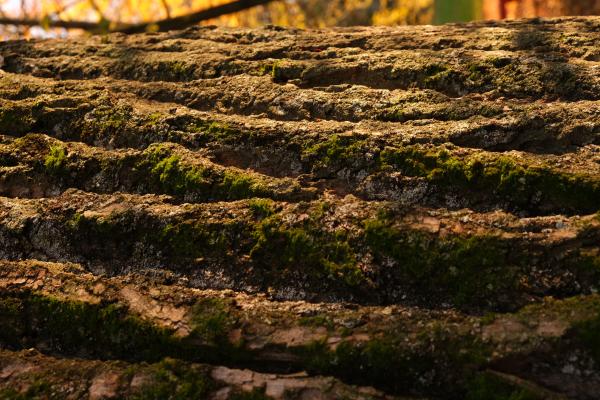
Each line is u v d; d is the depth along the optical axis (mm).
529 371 641
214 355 668
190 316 675
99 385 662
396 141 719
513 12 1924
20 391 664
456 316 658
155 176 737
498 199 693
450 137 717
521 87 749
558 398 630
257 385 650
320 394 644
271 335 662
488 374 639
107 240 716
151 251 709
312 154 727
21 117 781
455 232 675
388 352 648
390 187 708
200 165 731
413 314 661
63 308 689
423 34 828
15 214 729
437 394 647
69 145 761
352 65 789
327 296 683
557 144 707
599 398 633
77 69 842
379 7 3057
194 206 714
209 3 1982
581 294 654
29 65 854
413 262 674
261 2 1633
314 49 823
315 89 779
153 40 876
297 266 689
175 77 820
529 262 663
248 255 696
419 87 770
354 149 721
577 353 637
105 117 773
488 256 666
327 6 2910
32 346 691
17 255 722
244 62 815
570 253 660
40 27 1692
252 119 760
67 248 719
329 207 699
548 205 687
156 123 761
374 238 682
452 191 701
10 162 759
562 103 729
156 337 674
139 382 659
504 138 712
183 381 655
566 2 1742
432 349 646
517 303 658
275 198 712
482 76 762
